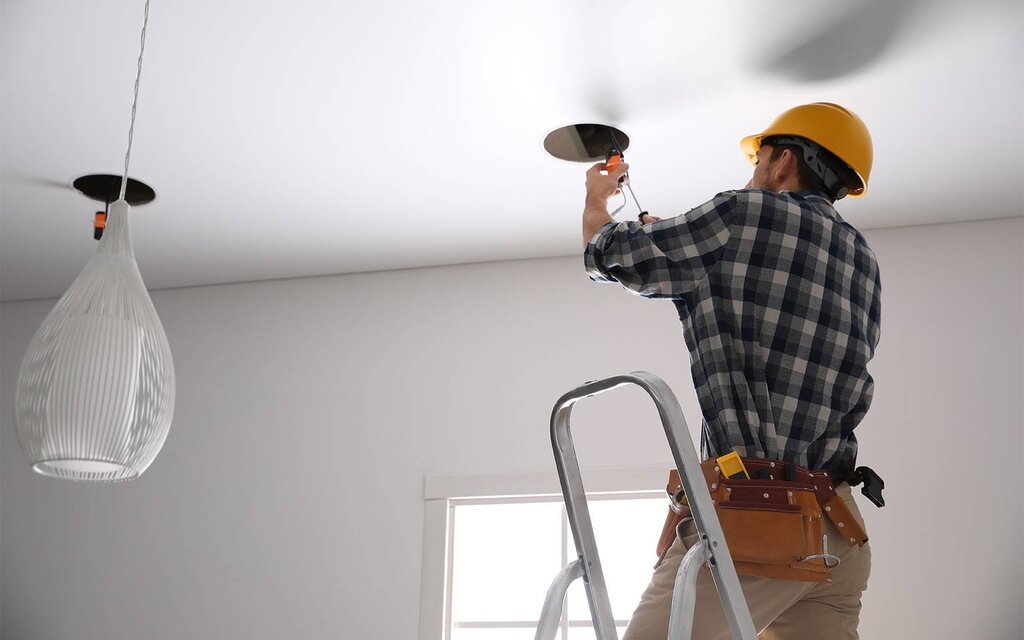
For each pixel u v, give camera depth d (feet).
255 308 14.11
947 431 11.30
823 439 5.09
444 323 13.39
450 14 8.45
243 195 11.71
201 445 13.57
